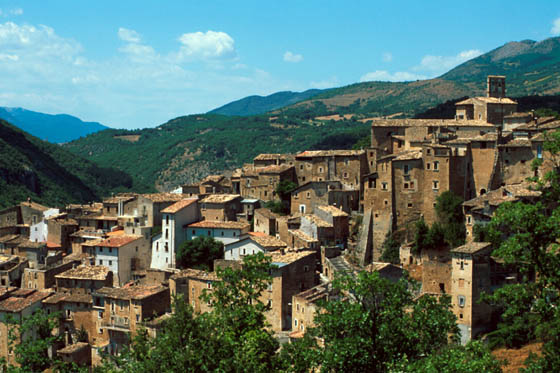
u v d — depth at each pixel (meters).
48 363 114.56
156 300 135.25
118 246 162.12
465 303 111.38
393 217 147.00
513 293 65.38
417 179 145.00
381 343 63.50
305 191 166.88
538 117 174.12
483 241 127.75
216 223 166.50
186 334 74.69
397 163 147.12
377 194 149.50
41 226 187.38
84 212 197.12
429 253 138.12
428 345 65.44
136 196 195.38
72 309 141.00
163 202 181.62
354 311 63.41
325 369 62.56
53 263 167.88
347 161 167.00
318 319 66.62
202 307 135.62
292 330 125.62
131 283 153.12
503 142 141.88
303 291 132.25
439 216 140.25
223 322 75.50
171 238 166.62
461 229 136.50
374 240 148.50
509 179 137.88
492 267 113.44
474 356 61.75
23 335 135.25
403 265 140.50
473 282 110.69
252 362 67.62
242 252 153.25
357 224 154.38
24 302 141.12
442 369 59.59
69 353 129.50
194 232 167.62
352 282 65.56
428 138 156.88
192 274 141.50
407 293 66.44
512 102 170.00
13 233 193.12
